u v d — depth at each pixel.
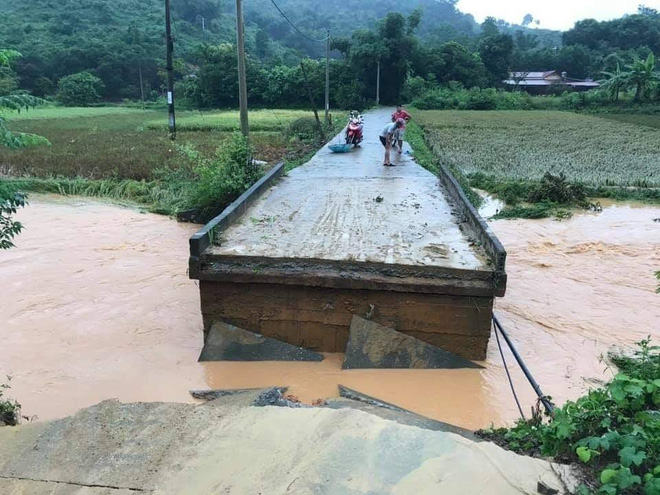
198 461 3.29
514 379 6.04
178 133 30.52
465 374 6.05
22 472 3.29
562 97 60.38
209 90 61.38
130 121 39.28
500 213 13.90
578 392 5.86
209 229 6.97
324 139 26.08
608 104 56.00
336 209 9.68
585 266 10.06
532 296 8.66
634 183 17.20
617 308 8.22
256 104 63.09
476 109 58.22
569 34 94.00
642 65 54.12
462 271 6.07
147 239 11.57
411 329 6.26
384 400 5.55
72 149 22.52
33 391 5.77
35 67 66.38
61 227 12.38
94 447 3.52
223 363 6.33
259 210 9.48
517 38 106.12
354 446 3.30
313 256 6.54
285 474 3.08
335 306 6.32
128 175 17.23
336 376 5.98
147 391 5.79
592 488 2.90
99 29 77.75
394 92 64.38
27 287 8.74
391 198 10.83
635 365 4.76
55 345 6.84
